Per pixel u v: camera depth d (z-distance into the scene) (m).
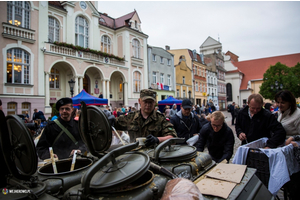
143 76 22.03
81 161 1.65
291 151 2.47
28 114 12.77
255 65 54.06
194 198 0.99
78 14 16.56
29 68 12.98
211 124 2.94
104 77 17.62
